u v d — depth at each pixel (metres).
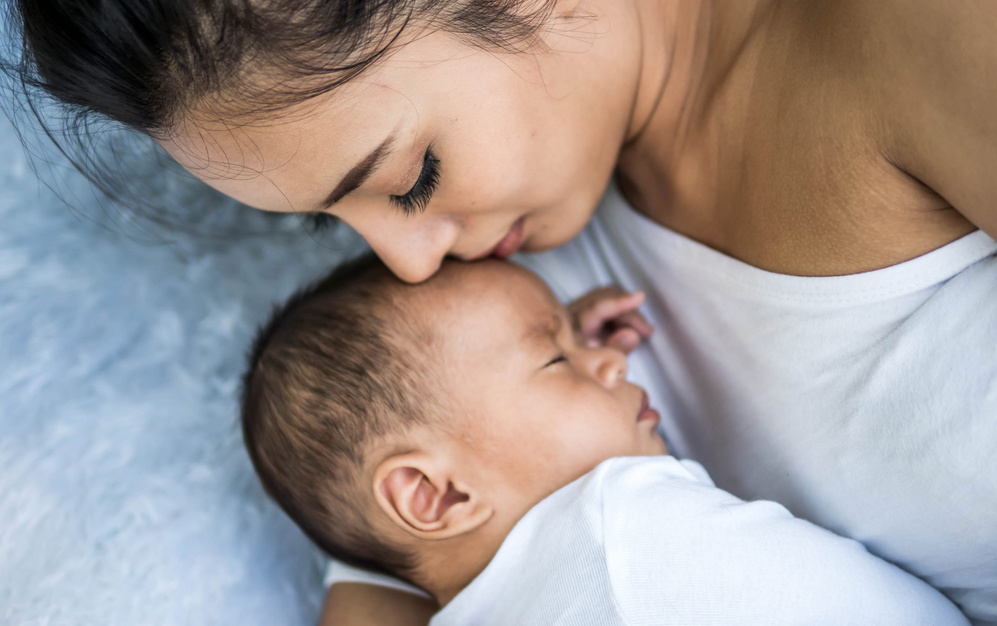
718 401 0.83
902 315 0.61
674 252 0.84
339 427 0.84
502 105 0.63
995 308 0.56
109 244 1.09
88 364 1.06
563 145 0.70
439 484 0.81
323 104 0.54
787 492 0.76
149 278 1.10
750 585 0.65
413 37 0.56
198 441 1.06
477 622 0.78
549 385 0.85
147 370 1.08
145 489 1.02
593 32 0.68
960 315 0.58
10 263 1.04
